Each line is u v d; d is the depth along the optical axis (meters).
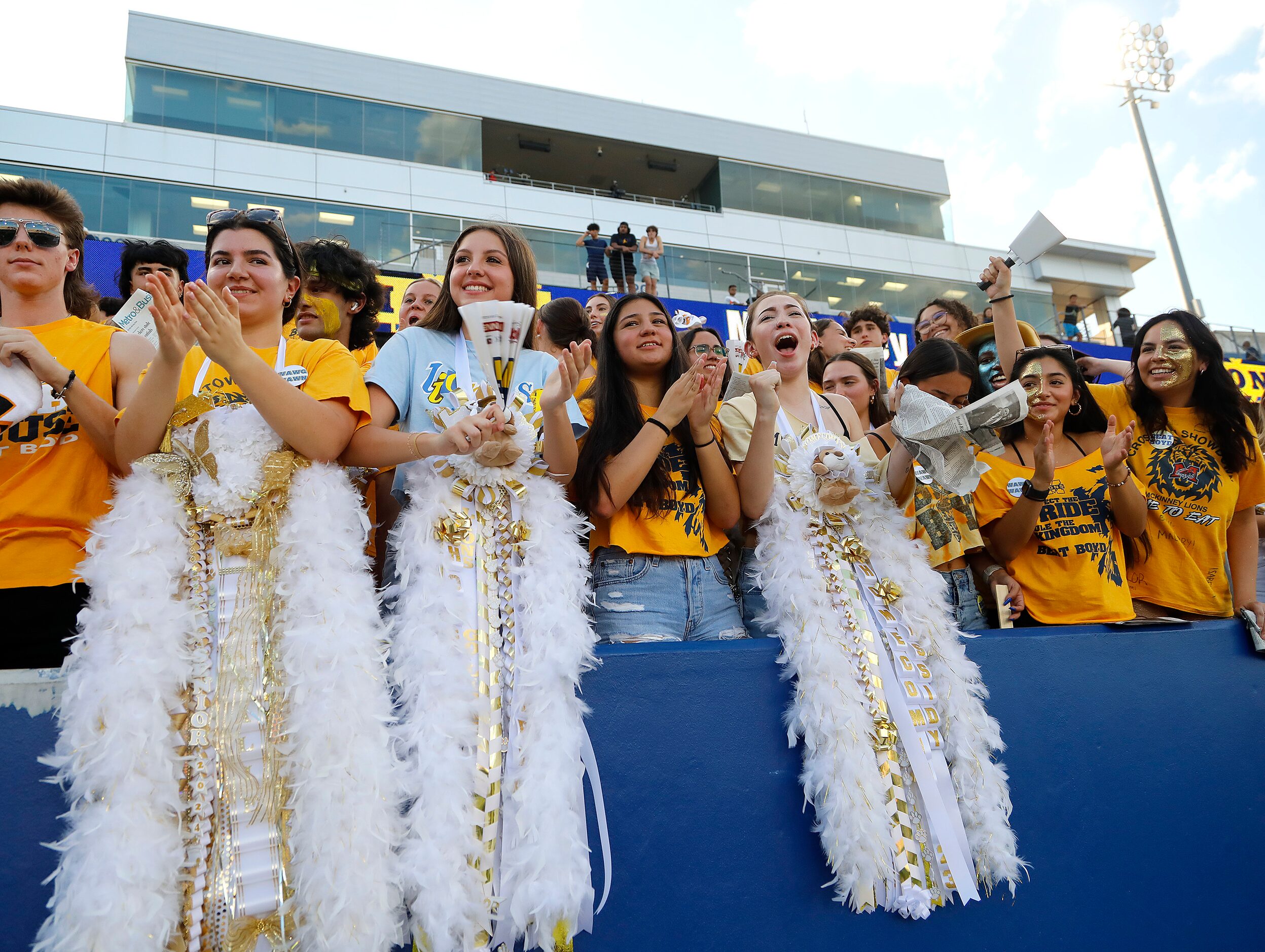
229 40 19.09
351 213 18.55
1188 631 2.73
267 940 1.47
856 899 1.93
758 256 22.05
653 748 1.94
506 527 1.92
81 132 16.67
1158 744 2.56
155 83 18.20
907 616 2.26
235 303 1.69
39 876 1.51
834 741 2.00
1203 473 3.05
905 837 2.00
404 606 1.80
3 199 2.13
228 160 17.78
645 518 2.26
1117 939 2.33
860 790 1.95
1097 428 3.10
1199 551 3.03
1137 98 16.44
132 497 1.67
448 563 1.83
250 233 2.07
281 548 1.71
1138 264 24.67
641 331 2.48
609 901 1.82
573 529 2.00
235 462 1.75
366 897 1.44
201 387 1.94
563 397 1.93
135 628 1.54
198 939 1.45
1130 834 2.44
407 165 19.50
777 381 2.31
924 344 3.23
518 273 2.37
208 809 1.52
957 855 2.03
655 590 2.23
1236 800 2.62
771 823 2.01
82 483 1.90
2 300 2.10
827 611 2.16
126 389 2.06
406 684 1.71
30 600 1.79
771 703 2.09
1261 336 13.46
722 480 2.32
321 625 1.62
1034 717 2.43
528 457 1.98
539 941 1.58
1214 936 2.45
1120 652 2.60
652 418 2.23
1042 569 2.80
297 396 1.78
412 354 2.20
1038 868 2.29
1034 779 2.37
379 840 1.50
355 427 1.96
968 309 4.49
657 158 23.81
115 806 1.40
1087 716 2.50
